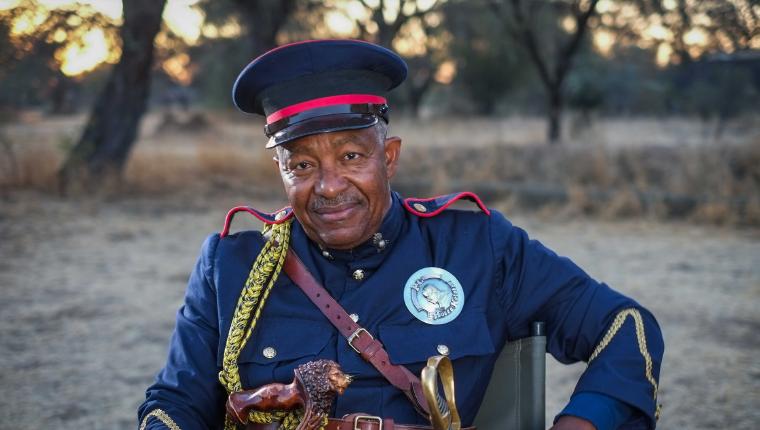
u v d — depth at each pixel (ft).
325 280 6.52
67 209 32.81
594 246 27.71
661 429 12.39
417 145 50.60
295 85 6.06
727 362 15.39
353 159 6.06
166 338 17.24
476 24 77.15
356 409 6.10
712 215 32.91
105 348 16.51
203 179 41.75
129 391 14.28
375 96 6.22
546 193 38.19
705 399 13.53
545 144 47.29
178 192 38.11
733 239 29.09
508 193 38.86
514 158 44.47
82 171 37.14
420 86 99.50
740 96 57.41
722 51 33.76
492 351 6.21
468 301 6.36
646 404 5.93
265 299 6.42
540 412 6.52
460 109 96.48
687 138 53.26
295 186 6.12
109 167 37.86
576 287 6.49
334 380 5.81
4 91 35.50
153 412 6.18
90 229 29.30
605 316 6.28
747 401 13.42
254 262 6.68
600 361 6.07
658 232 30.66
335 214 6.08
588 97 59.77
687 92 80.38
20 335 17.21
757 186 36.04
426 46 90.99
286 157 6.11
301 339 6.28
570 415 5.90
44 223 29.94
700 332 17.42
